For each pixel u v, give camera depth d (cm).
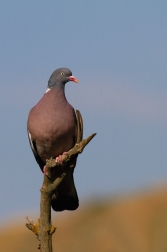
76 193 1089
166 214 1933
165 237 1858
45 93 1075
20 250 1928
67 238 1930
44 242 821
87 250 1870
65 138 1054
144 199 2053
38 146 1080
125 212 2000
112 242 1881
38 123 1039
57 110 1041
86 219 2006
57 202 1088
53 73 1078
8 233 2023
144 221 1944
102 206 2066
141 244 1859
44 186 836
